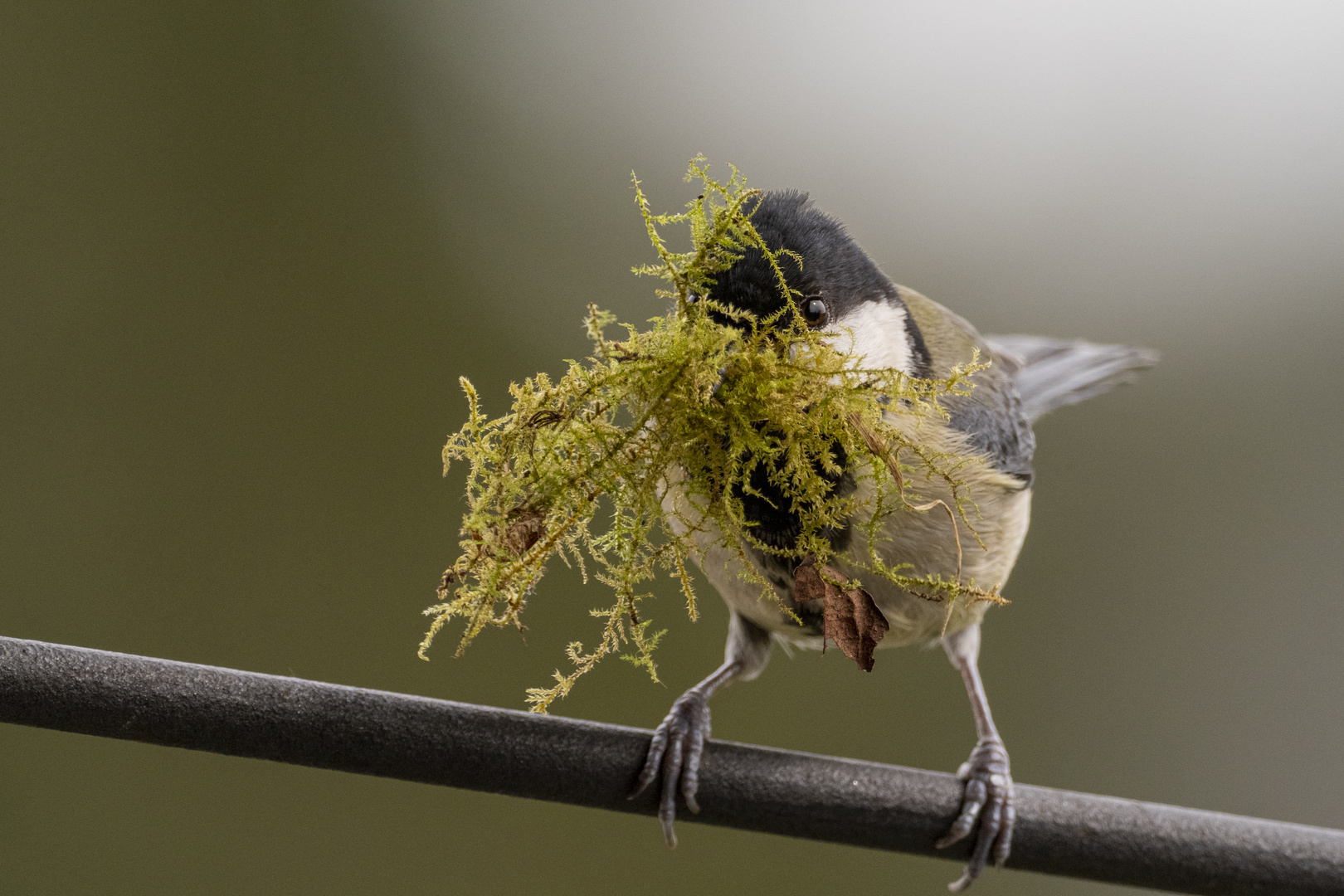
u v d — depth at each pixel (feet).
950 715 25.93
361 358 27.09
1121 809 13.07
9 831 23.89
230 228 27.55
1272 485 27.12
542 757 12.80
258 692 12.44
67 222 27.37
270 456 26.66
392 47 28.04
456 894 24.44
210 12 27.99
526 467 12.67
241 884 24.18
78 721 12.23
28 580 25.72
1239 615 26.32
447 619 12.59
